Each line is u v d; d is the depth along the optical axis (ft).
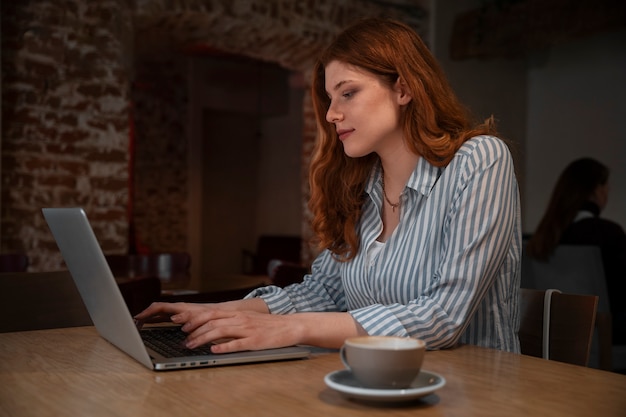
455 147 4.98
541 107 25.18
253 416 2.95
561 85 24.57
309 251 22.89
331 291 5.88
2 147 15.71
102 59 16.99
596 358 11.46
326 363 4.03
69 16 16.51
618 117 22.95
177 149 31.45
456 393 3.34
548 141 25.00
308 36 20.38
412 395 3.03
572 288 11.87
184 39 20.56
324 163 5.65
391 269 5.13
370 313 4.43
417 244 5.03
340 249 5.63
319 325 4.32
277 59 22.65
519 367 3.95
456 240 4.70
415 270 4.99
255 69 32.94
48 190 16.28
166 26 19.06
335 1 20.97
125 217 17.31
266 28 19.53
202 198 33.53
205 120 33.58
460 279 4.58
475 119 5.47
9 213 15.81
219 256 34.09
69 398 3.29
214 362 3.92
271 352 4.14
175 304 4.97
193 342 4.13
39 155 16.15
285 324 4.28
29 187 16.03
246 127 34.88
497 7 21.67
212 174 33.86
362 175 5.56
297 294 5.64
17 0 15.90
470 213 4.71
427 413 3.01
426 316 4.44
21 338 4.96
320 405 3.13
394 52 5.02
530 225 25.49
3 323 6.28
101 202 16.97
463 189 4.81
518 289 5.35
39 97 16.15
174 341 4.53
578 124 24.08
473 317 5.10
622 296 12.17
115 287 3.67
